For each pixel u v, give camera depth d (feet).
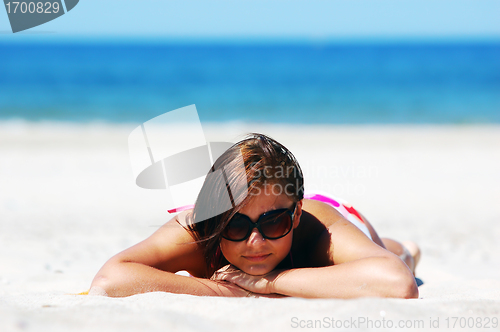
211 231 17.37
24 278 27.20
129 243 41.68
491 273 32.04
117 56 473.26
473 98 207.00
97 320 12.56
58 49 604.49
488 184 71.87
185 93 236.84
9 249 37.63
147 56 484.74
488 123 147.64
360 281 16.52
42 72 303.68
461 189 68.64
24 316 12.54
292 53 559.79
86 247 39.81
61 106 187.52
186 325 12.48
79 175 75.77
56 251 37.91
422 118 161.27
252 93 237.66
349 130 131.54
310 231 19.88
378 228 49.21
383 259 17.02
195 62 413.18
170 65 376.68
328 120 160.86
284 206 17.02
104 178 74.08
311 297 16.72
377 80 281.95
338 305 14.40
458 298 16.83
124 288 17.13
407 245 30.99
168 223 20.06
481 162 87.40
